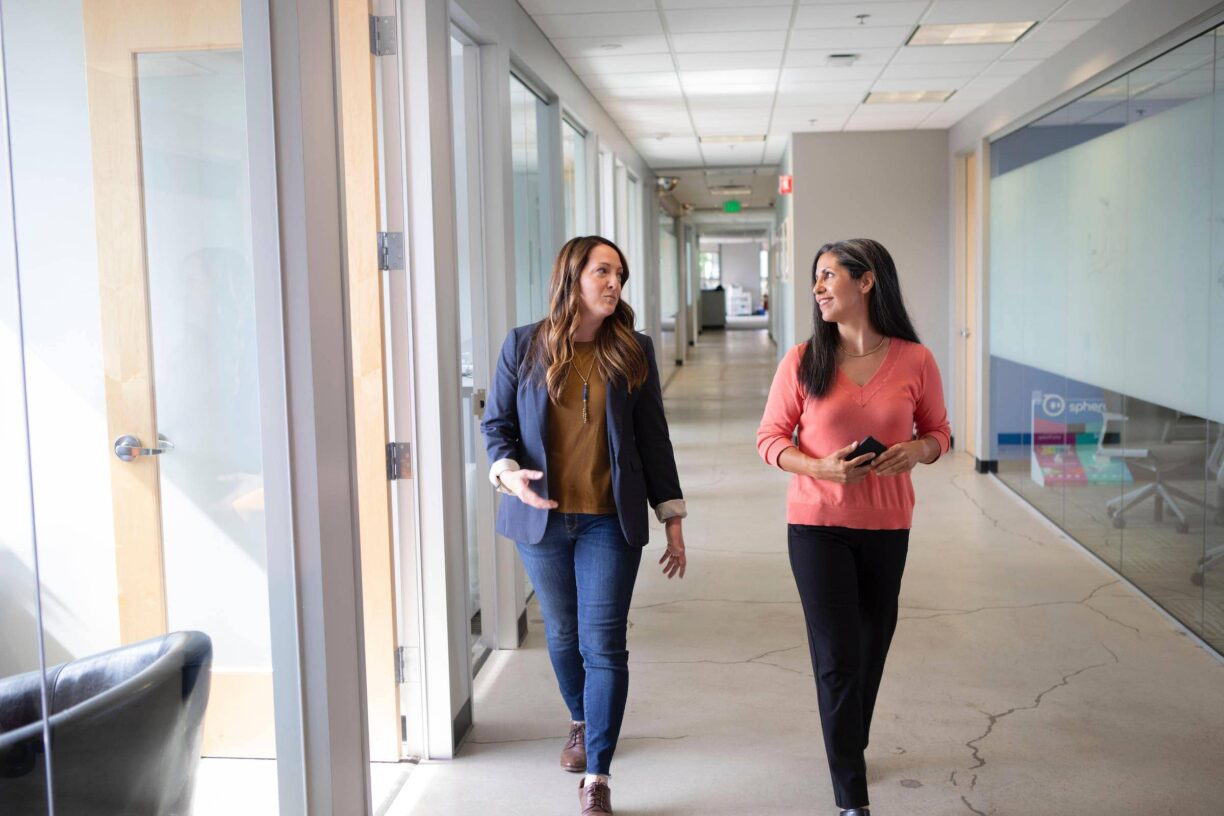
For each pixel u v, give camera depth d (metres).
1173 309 4.61
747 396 14.02
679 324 19.38
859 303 2.83
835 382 2.85
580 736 3.27
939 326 10.20
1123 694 3.76
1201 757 3.25
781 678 4.03
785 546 6.11
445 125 3.44
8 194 1.90
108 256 2.08
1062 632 4.46
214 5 2.26
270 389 2.42
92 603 2.06
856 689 2.78
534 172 5.80
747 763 3.28
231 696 2.35
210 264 2.28
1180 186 4.54
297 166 2.41
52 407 1.98
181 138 2.22
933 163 10.14
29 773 1.94
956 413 9.84
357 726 2.73
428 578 3.34
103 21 2.03
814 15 5.70
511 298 4.54
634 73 7.23
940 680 3.94
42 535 1.98
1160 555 4.78
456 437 3.50
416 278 3.32
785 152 12.02
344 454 2.65
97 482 2.07
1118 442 5.33
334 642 2.58
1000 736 3.43
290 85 2.39
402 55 3.28
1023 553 5.82
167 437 2.21
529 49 5.41
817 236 10.36
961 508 7.06
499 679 4.09
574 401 2.85
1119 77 5.39
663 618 4.82
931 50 6.55
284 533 2.47
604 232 9.75
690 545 6.19
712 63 6.93
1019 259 7.47
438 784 3.19
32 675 1.95
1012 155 7.72
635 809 2.99
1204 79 4.27
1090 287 5.86
